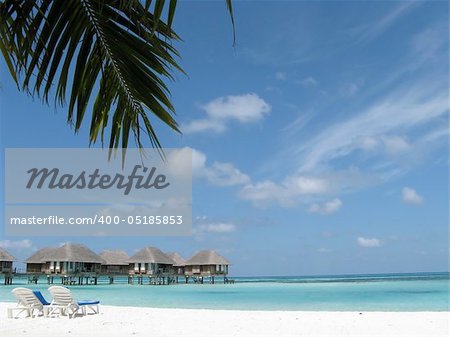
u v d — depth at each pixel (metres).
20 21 2.33
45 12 2.36
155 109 2.62
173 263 57.69
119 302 27.02
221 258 59.09
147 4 1.98
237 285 55.69
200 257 59.16
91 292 40.28
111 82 2.65
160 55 2.45
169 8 1.95
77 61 2.51
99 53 2.53
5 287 50.03
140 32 2.42
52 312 14.62
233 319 13.98
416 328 11.97
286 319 13.87
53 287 14.16
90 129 2.72
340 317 14.22
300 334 11.21
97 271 55.50
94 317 14.34
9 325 12.48
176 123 2.61
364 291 37.69
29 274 54.94
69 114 2.51
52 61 2.38
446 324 12.58
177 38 2.41
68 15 2.39
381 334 11.16
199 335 11.12
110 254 60.44
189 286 53.00
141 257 55.56
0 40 2.50
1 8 2.32
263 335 11.09
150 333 11.40
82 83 2.54
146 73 2.56
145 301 27.84
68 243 54.44
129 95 2.68
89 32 2.48
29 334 11.05
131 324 12.90
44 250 55.75
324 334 11.20
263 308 21.58
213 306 23.22
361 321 13.26
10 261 55.22
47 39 2.37
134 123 2.73
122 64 2.57
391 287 44.75
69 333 11.26
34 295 14.15
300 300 27.56
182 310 16.66
